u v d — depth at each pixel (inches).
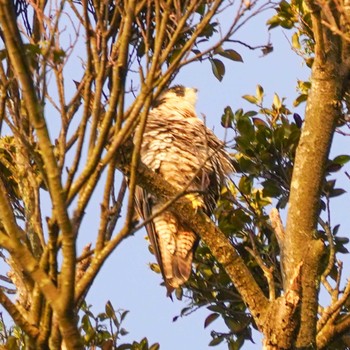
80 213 257.6
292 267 326.6
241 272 332.8
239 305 450.9
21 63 239.5
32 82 242.2
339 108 337.4
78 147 257.3
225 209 446.0
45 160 245.1
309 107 339.3
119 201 355.9
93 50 279.0
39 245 321.7
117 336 414.6
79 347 247.3
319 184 332.8
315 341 318.3
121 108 260.8
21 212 403.2
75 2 342.0
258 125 426.6
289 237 330.6
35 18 342.6
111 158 259.1
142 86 262.2
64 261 245.8
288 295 312.3
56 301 245.9
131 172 257.6
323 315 331.3
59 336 255.0
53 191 244.8
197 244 451.5
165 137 464.1
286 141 421.7
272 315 317.7
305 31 430.9
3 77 280.5
